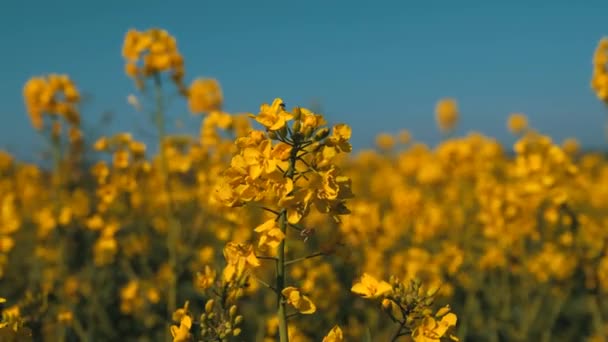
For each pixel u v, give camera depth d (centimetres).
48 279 93
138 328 91
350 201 142
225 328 45
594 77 93
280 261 43
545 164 86
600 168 207
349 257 45
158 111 91
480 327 92
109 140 91
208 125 102
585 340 90
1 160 155
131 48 92
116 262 101
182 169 101
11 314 49
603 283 87
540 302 95
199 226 92
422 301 43
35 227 128
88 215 97
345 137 43
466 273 97
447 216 124
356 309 84
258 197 42
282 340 42
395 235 105
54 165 118
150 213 115
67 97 116
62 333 74
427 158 192
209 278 48
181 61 93
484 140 167
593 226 85
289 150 42
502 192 94
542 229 105
